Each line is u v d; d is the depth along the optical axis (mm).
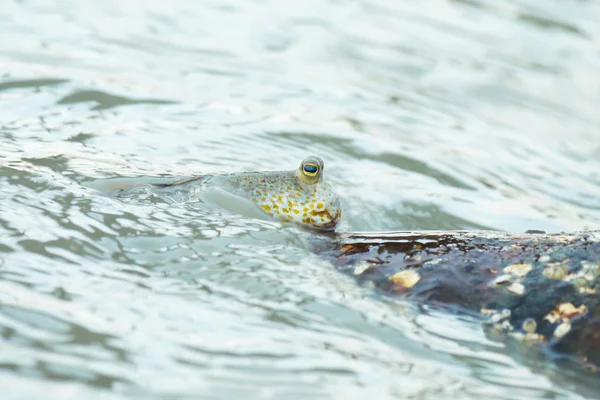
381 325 11617
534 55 32688
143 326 10500
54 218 13227
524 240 13680
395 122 23188
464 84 28109
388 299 12531
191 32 27844
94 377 9227
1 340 9641
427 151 21359
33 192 14133
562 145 23969
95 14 27625
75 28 25812
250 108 22047
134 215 13859
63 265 11812
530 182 20641
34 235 12547
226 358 10047
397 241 14258
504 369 10938
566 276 12367
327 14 32656
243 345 10422
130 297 11211
